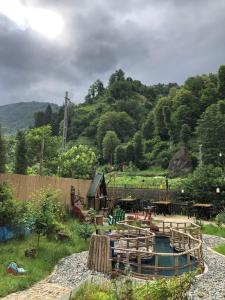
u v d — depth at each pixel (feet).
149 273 51.49
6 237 57.41
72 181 97.60
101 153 411.54
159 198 143.13
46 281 43.55
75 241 65.41
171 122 393.09
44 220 56.54
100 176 114.93
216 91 400.06
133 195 147.64
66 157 147.43
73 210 91.61
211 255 65.10
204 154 261.03
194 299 37.22
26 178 73.36
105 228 82.64
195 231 75.31
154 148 369.50
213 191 126.93
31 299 34.88
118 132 467.52
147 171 316.40
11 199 58.49
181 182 144.66
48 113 552.00
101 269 49.32
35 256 51.42
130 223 87.45
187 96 395.75
